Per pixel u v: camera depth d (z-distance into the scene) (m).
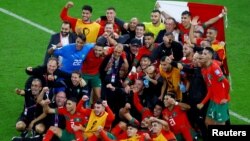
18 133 26.06
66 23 27.67
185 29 28.56
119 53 26.81
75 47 26.47
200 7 29.09
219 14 28.77
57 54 26.59
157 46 27.02
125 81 26.88
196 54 25.02
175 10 29.86
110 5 38.59
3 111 27.70
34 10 37.81
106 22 29.80
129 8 38.31
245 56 33.22
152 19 29.52
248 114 27.91
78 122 24.38
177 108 24.72
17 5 38.34
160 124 23.55
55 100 25.22
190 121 25.34
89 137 23.88
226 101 24.38
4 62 31.98
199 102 24.88
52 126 24.44
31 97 25.28
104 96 26.56
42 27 35.97
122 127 24.59
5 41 34.16
